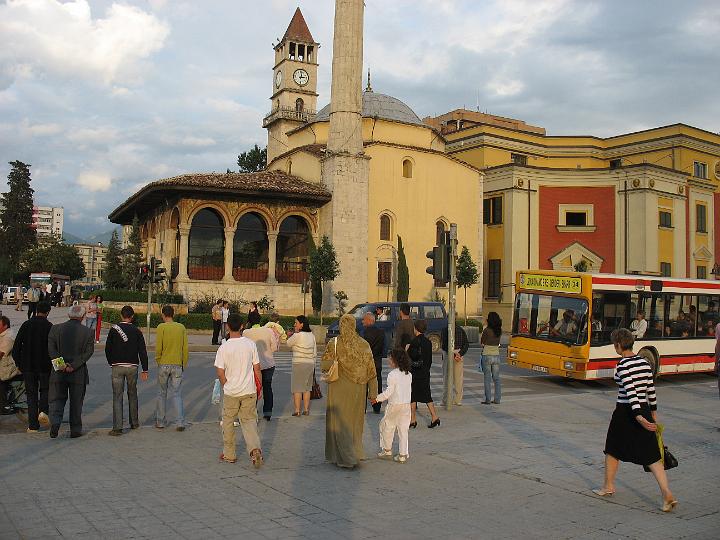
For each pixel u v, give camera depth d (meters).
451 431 12.64
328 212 40.31
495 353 16.44
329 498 7.90
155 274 27.86
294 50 66.56
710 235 53.44
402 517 7.27
